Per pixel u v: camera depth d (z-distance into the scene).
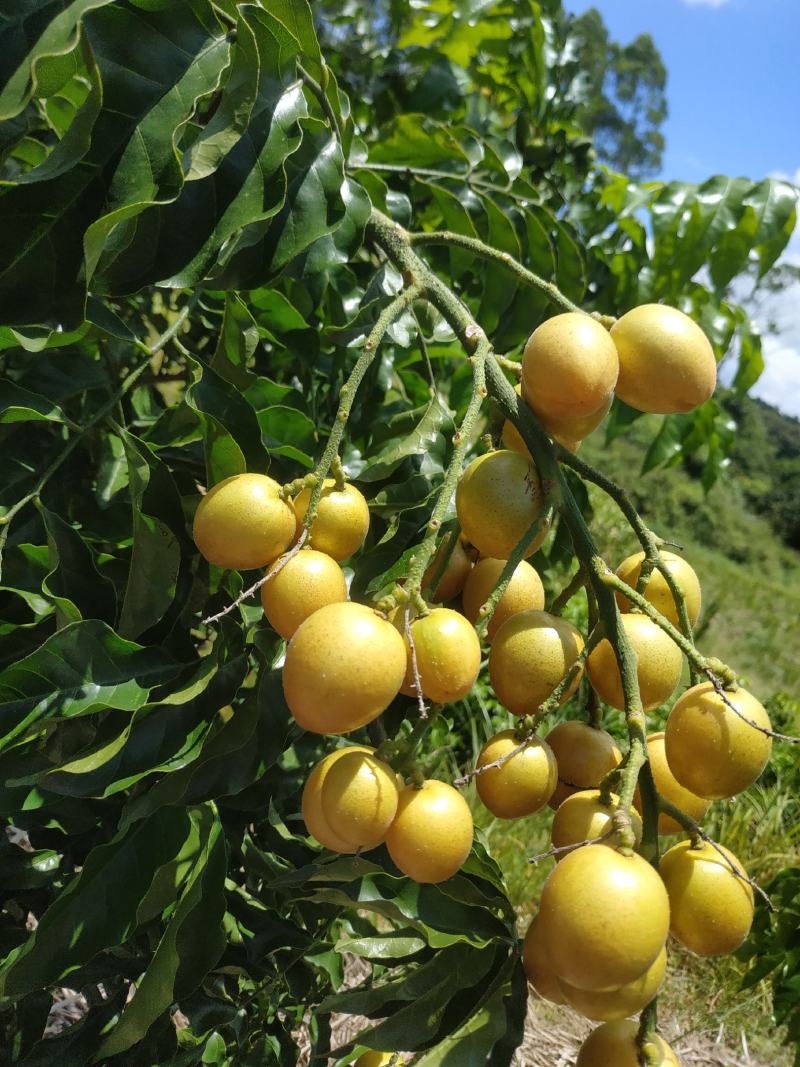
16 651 1.38
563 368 1.07
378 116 3.05
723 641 11.20
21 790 1.20
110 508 1.65
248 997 1.63
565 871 0.85
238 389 1.50
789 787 4.71
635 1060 0.94
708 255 2.30
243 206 1.10
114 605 1.32
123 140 0.97
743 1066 3.47
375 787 0.93
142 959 1.46
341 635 0.89
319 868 1.18
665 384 1.13
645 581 1.12
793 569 21.41
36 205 0.94
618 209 2.83
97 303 1.36
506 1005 1.10
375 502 1.45
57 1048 1.41
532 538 1.07
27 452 1.58
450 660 0.96
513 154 2.43
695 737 0.98
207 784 1.23
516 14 2.94
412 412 1.74
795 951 2.35
